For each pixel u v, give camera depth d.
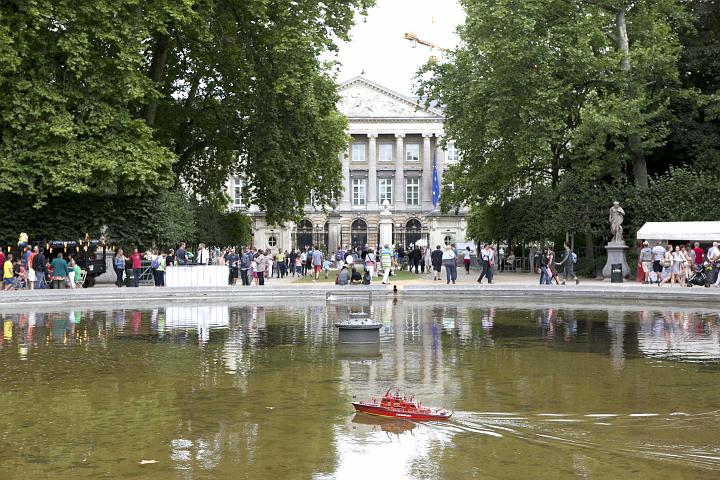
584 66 44.09
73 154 34.66
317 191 55.53
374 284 39.53
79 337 19.89
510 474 8.41
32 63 34.94
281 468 8.65
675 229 41.41
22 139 34.62
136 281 38.41
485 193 55.09
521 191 58.16
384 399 11.49
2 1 33.56
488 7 44.69
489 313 26.45
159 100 41.06
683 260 37.94
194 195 56.50
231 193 109.75
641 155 47.09
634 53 43.16
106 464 8.80
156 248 43.62
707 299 30.52
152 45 41.19
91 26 34.69
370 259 42.75
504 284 38.16
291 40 38.69
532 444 9.55
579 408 11.41
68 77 35.69
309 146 44.22
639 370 14.68
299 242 116.31
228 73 42.09
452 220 105.44
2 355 16.72
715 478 8.27
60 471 8.56
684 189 45.28
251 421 10.75
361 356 16.47
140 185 36.41
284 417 10.96
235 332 20.91
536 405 11.61
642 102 42.94
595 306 29.25
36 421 10.80
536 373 14.34
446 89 53.09
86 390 12.91
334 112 61.34
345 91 119.38
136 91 35.28
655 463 8.78
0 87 34.22
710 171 47.28
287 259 66.56
